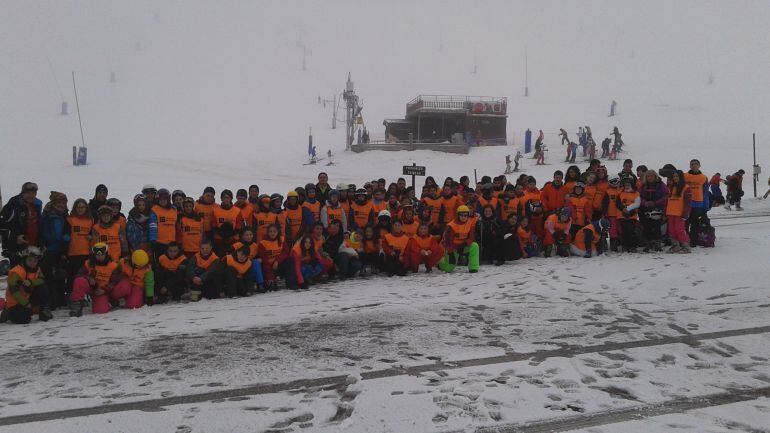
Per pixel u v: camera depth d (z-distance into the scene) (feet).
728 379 12.92
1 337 18.97
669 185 30.40
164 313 21.97
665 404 11.62
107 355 16.16
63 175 94.02
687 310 19.15
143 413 11.79
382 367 14.24
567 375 13.37
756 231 38.73
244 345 16.62
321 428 10.83
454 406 11.69
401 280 27.61
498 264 30.71
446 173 95.14
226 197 28.35
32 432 11.05
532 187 34.09
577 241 31.71
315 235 27.30
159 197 26.21
